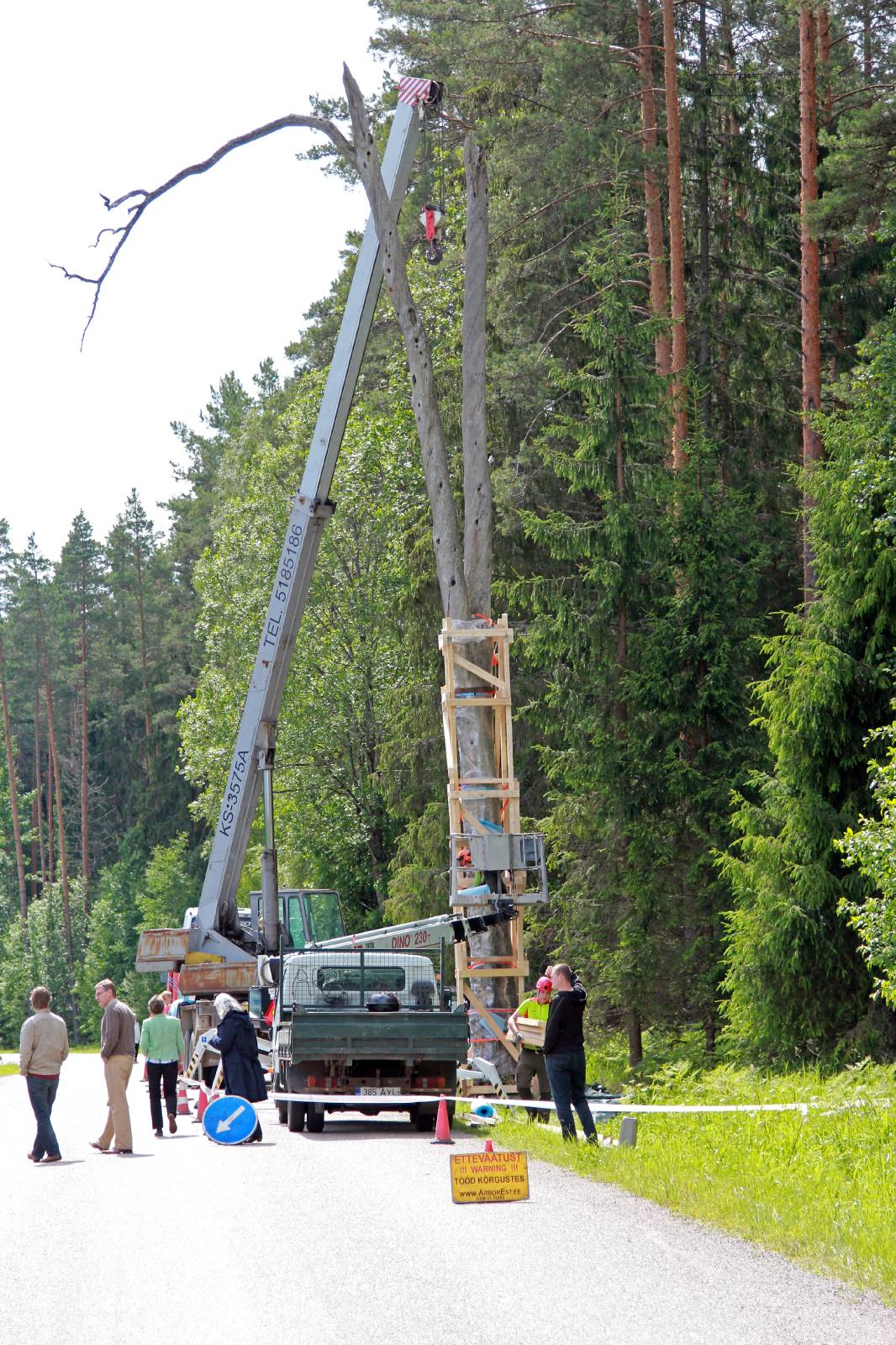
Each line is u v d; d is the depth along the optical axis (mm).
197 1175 27312
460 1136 33625
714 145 69875
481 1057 41406
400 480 91000
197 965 48875
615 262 51625
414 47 74375
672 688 48438
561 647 51000
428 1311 15656
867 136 52812
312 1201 23312
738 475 68125
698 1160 26828
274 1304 16172
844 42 73062
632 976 47781
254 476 99625
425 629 68062
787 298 72312
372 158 44656
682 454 54719
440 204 86125
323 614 91500
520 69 66375
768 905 39031
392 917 67188
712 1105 34562
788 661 40281
